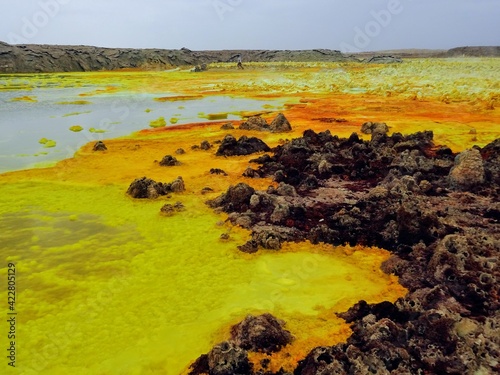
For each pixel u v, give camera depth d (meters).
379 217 11.57
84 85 52.31
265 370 6.43
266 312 7.91
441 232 10.37
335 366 6.02
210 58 116.81
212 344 7.09
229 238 11.02
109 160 18.70
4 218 12.50
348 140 19.45
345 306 8.09
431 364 6.23
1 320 7.84
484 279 8.25
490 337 6.44
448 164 15.96
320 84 49.69
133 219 12.38
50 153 20.05
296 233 11.19
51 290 8.82
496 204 12.23
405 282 8.87
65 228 11.82
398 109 31.02
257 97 41.47
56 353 6.97
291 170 15.97
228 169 17.16
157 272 9.46
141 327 7.59
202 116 31.03
